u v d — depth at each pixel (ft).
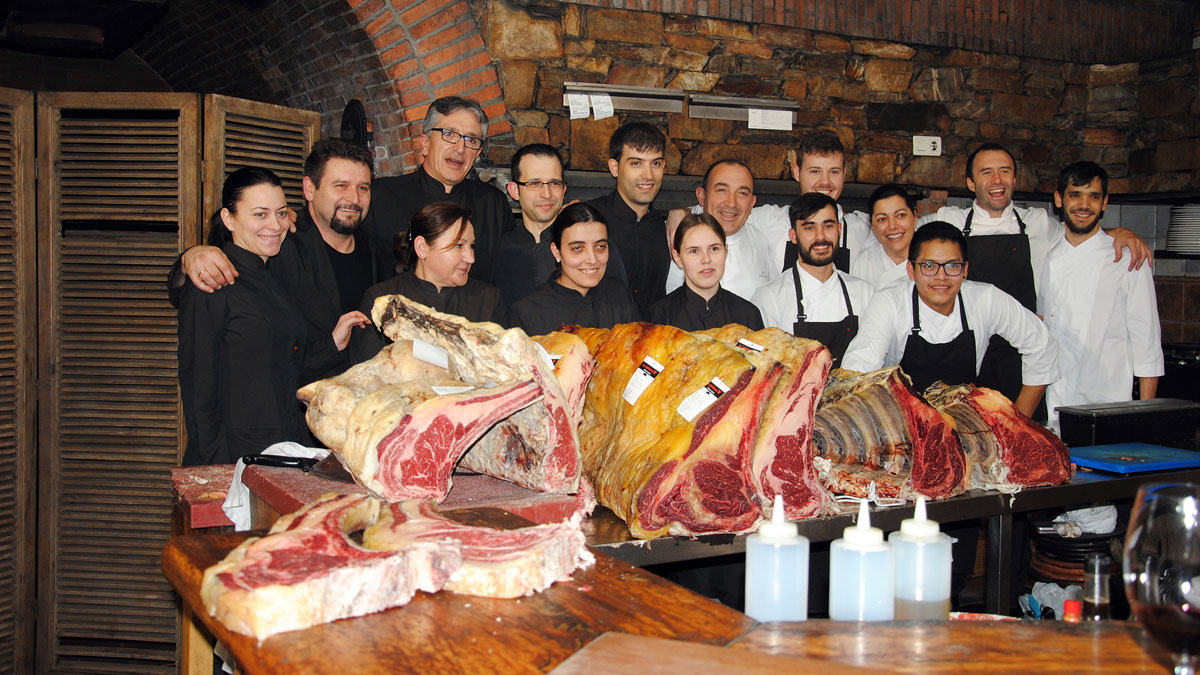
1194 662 3.15
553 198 12.37
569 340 7.54
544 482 6.97
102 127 12.46
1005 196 15.29
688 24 17.56
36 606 12.68
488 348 6.56
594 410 8.45
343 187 11.10
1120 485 9.04
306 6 16.43
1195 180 19.26
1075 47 20.35
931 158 19.44
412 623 3.88
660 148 13.38
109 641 12.85
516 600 4.19
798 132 18.47
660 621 3.95
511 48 16.48
